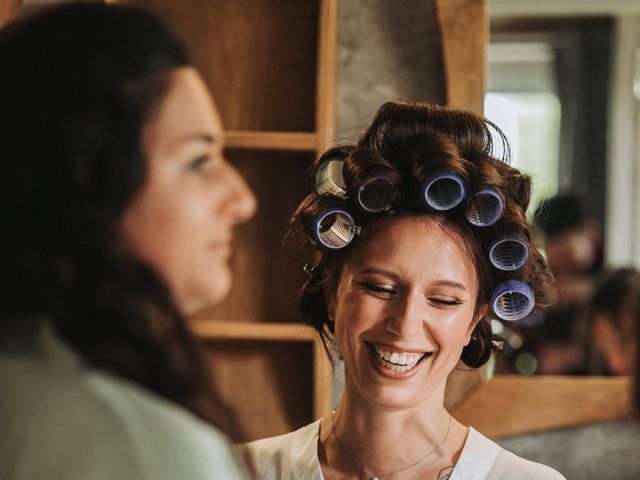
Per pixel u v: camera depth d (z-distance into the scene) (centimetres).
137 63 76
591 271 218
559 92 219
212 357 223
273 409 222
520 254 138
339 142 214
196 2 227
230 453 76
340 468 145
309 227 142
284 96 225
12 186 74
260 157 225
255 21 227
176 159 77
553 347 217
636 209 217
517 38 220
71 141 73
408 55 224
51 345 74
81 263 75
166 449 70
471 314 140
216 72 226
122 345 75
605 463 216
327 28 213
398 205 137
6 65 76
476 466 141
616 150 219
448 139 137
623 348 217
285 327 214
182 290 80
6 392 71
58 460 68
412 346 135
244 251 225
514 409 217
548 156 220
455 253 135
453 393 217
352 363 140
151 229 77
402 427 141
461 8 220
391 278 136
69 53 75
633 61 218
